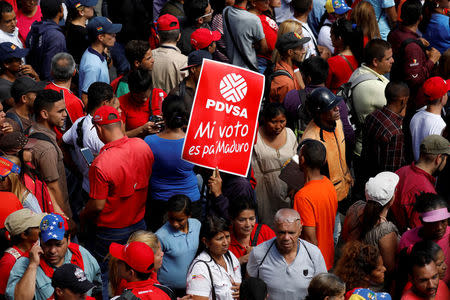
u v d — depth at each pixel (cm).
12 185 971
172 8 1845
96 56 1480
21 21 1748
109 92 1164
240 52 1628
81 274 773
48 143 1106
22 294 830
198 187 1216
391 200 952
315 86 1322
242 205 965
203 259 894
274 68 1461
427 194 952
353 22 1670
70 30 1656
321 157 1000
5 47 1424
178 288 995
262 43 1633
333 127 1142
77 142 1171
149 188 1123
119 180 998
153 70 1491
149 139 1087
